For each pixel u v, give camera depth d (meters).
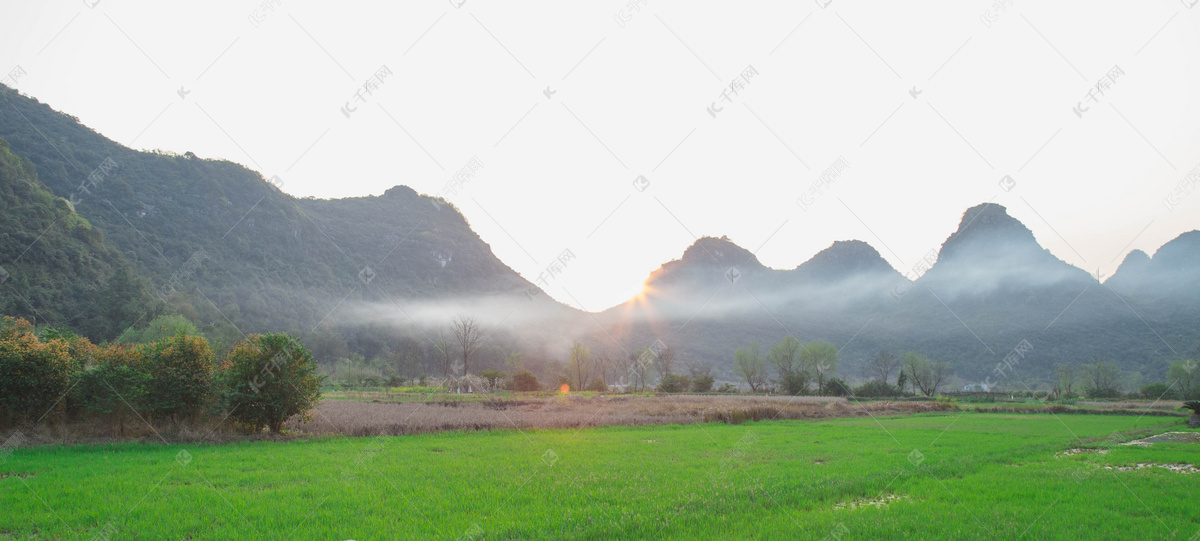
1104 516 12.04
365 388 74.69
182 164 151.00
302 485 14.69
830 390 82.19
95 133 140.62
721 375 141.62
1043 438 27.16
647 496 13.74
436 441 24.45
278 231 156.12
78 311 73.94
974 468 18.17
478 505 12.86
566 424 32.41
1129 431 30.86
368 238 191.38
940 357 127.62
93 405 22.30
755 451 22.20
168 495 13.13
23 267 73.38
